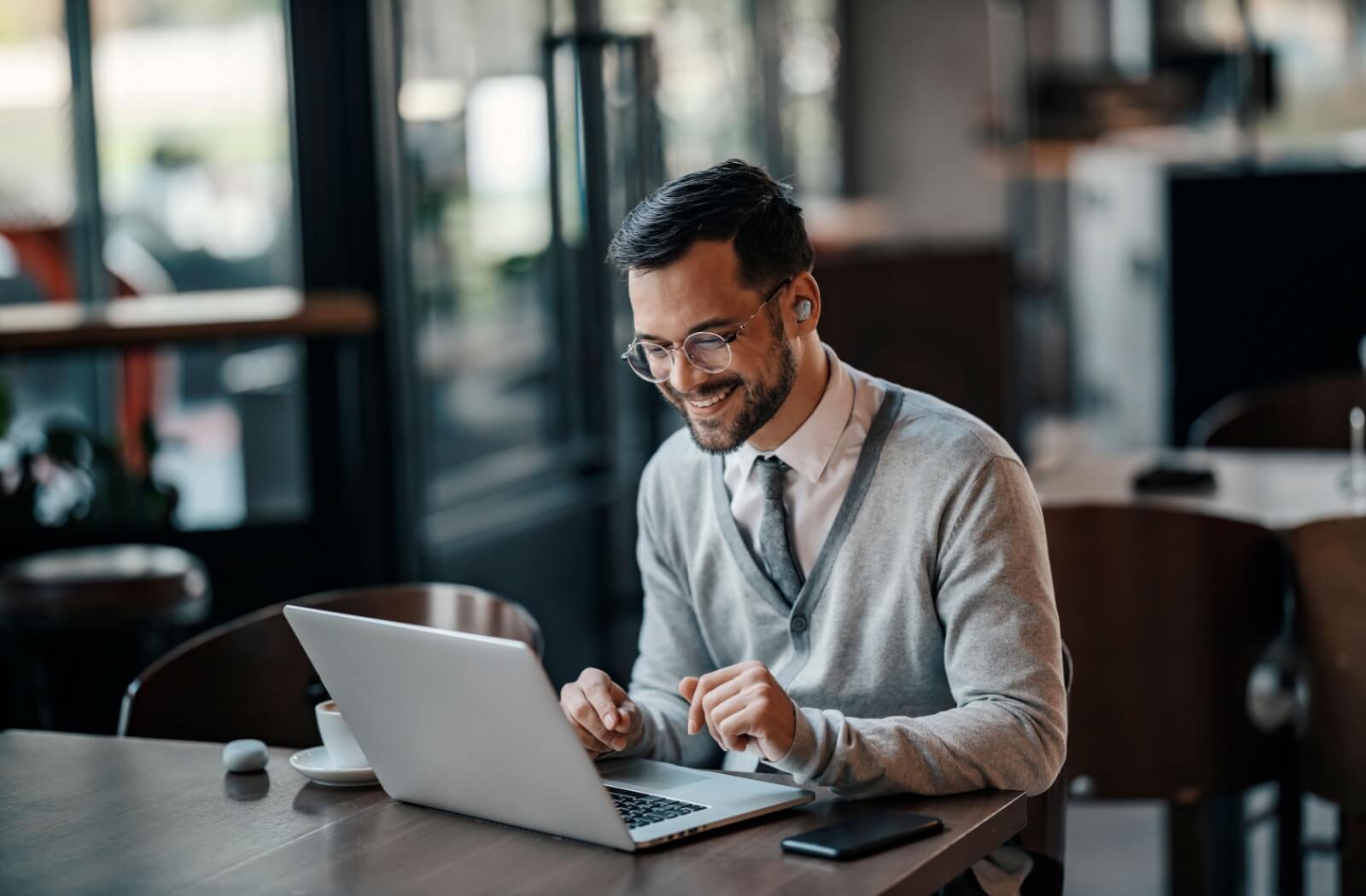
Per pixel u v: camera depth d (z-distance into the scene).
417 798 1.58
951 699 1.76
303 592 4.17
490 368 4.68
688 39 6.29
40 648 3.81
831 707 1.78
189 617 3.30
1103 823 3.78
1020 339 7.52
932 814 1.50
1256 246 5.35
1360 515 2.33
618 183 4.70
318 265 4.18
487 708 1.43
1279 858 2.54
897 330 4.70
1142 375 5.83
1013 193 8.39
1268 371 5.39
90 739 1.88
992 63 8.18
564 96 4.70
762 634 1.85
